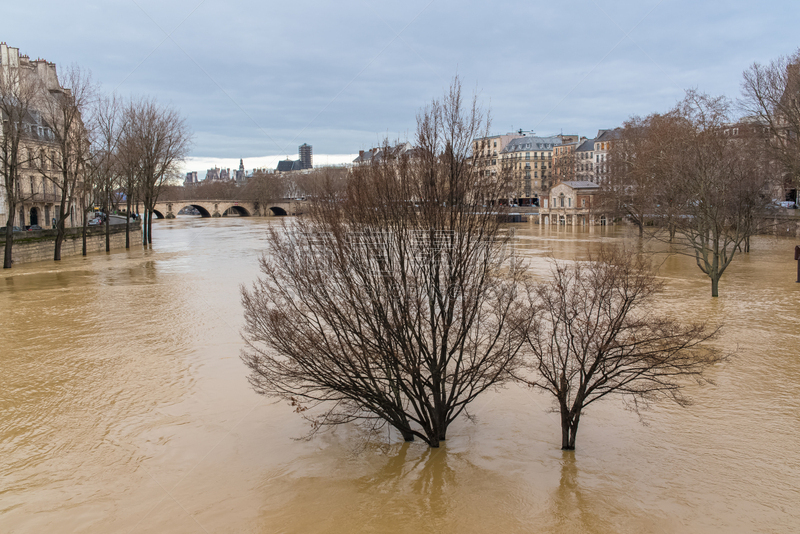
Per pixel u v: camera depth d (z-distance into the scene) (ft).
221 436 53.72
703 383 63.26
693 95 169.78
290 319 46.80
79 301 116.88
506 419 55.88
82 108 185.06
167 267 170.60
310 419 53.31
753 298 109.50
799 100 169.89
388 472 46.70
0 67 166.71
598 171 464.24
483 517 40.40
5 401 62.64
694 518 39.73
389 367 48.83
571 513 40.47
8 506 42.75
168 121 248.73
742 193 137.39
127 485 45.57
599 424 54.34
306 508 41.98
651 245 200.95
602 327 49.14
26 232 180.86
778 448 49.01
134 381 68.23
